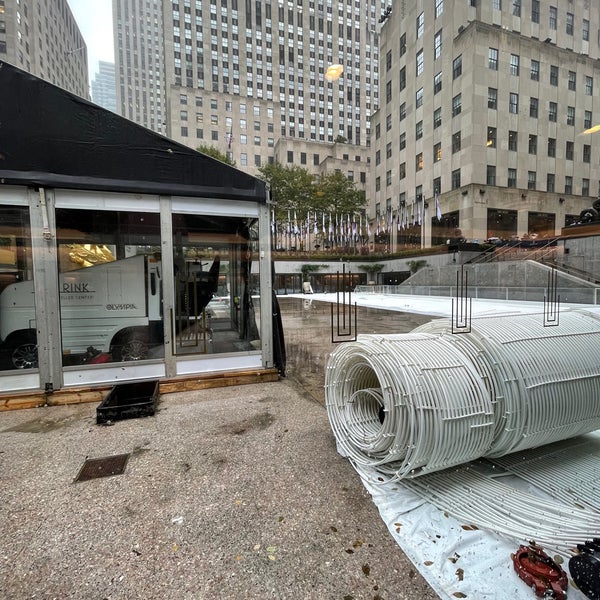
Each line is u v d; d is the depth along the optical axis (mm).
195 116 46812
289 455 2674
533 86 26000
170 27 52719
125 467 2508
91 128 3906
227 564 1641
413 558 1654
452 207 26484
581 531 1771
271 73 57594
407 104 32062
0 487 2258
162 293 4320
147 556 1689
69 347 4191
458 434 2076
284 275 32406
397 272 30969
